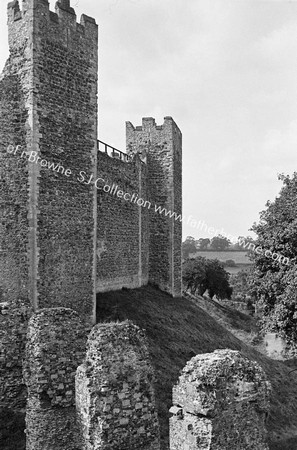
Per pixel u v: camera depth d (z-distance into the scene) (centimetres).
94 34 1669
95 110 1655
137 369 686
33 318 901
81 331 908
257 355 2722
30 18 1464
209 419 565
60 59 1540
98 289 2172
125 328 710
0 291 1430
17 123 1471
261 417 605
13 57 1496
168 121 2981
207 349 2078
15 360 1162
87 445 661
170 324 2180
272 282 1922
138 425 670
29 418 855
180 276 3028
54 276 1491
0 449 979
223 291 5038
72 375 871
